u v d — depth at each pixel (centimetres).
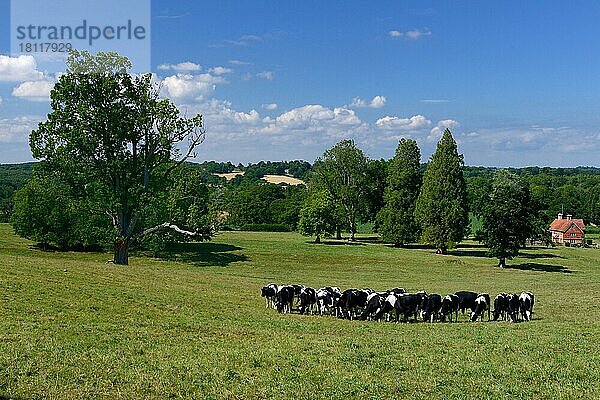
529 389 1645
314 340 2291
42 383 1555
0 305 2458
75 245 7906
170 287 3653
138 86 5766
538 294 4491
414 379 1727
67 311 2511
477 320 3144
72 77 5588
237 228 14488
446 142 8925
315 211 10200
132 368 1739
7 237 8588
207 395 1556
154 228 6050
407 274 6650
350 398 1566
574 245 12062
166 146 5819
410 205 9762
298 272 6662
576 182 19988
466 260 8369
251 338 2314
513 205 7575
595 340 2380
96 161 5697
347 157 10925
